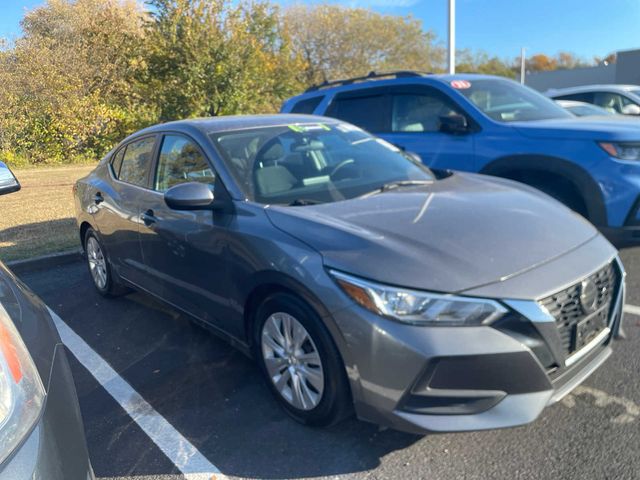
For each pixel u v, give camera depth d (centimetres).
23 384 170
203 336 416
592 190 461
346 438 280
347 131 433
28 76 1736
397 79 641
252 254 294
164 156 408
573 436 269
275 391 303
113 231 454
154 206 392
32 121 1738
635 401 294
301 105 743
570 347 257
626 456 252
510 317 234
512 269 247
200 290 353
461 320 231
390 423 245
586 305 259
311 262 262
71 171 1535
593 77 3900
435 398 235
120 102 1997
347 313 246
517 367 233
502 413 235
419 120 611
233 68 2022
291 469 261
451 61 1392
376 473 254
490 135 537
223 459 271
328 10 3388
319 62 3450
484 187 359
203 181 355
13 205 966
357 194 341
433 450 267
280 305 283
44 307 241
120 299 512
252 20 2362
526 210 309
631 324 385
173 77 2002
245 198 327
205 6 1997
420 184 365
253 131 388
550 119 553
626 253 543
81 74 1892
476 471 251
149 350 399
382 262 246
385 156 412
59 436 171
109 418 314
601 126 481
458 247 257
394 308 236
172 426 302
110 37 2041
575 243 279
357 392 251
